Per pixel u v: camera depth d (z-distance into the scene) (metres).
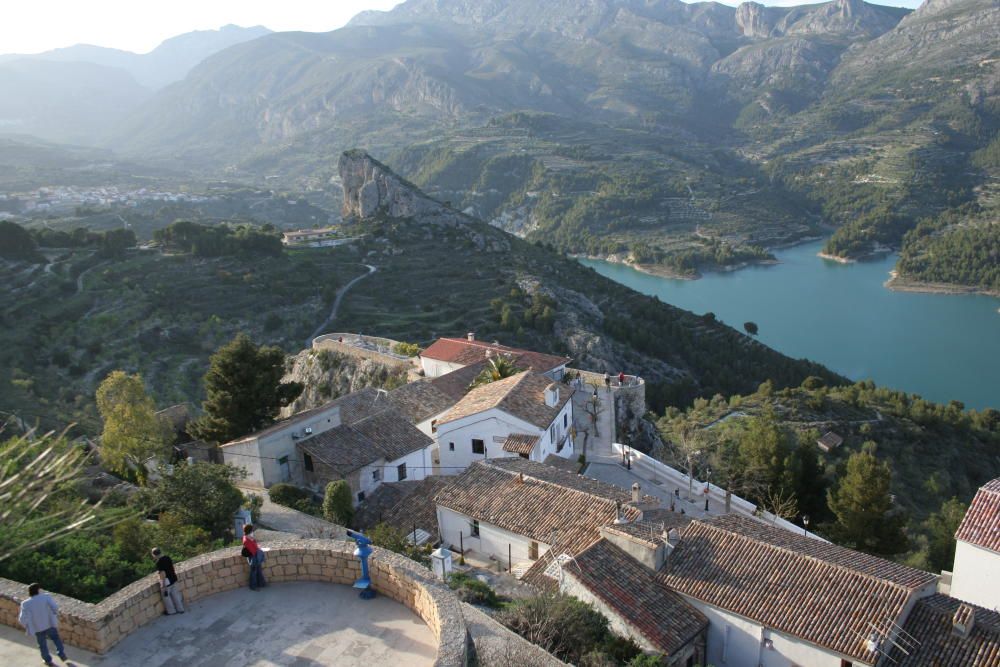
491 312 130.25
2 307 104.19
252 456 43.28
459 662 14.02
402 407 56.88
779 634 27.36
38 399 78.25
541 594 28.27
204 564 17.55
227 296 125.88
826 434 89.38
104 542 25.47
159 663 15.31
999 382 162.38
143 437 43.34
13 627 17.16
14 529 15.05
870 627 26.28
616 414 63.44
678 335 146.00
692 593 29.36
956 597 34.19
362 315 128.12
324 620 16.59
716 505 48.41
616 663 24.89
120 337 106.50
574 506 35.81
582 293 157.50
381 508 42.34
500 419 48.41
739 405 102.75
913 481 84.56
